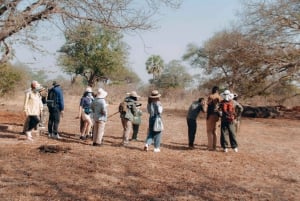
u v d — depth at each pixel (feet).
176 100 139.54
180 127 63.52
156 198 24.38
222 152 40.34
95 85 169.58
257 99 122.52
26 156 32.94
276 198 25.81
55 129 42.80
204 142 47.39
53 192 24.21
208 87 121.39
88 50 154.20
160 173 30.27
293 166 35.42
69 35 35.99
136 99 41.68
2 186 24.77
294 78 100.32
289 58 96.68
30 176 27.30
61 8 33.17
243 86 107.45
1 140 39.68
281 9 92.99
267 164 35.73
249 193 26.58
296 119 93.50
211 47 110.73
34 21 33.12
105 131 53.31
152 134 38.75
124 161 33.40
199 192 26.08
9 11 30.01
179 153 38.52
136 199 23.95
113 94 143.74
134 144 42.65
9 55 33.99
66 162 31.76
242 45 99.55
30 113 39.47
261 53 97.30
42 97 49.47
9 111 73.10
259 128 69.77
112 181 27.40
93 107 39.91
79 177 27.81
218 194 25.91
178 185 27.43
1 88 86.79
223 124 40.65
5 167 29.17
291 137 57.36
